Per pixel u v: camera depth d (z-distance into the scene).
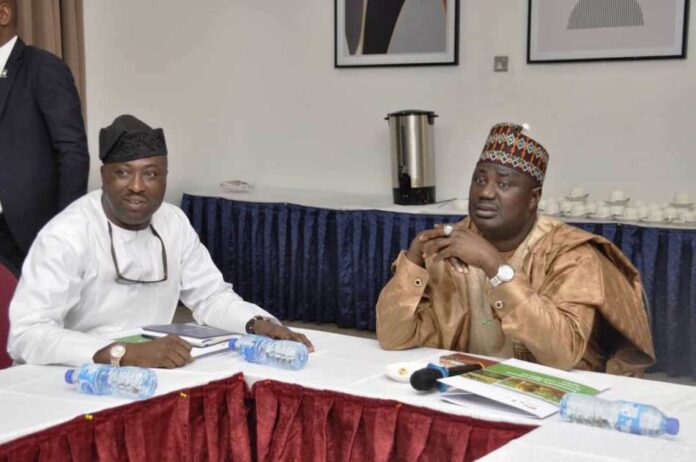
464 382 1.57
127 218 2.00
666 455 1.25
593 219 3.95
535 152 1.93
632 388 1.65
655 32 4.23
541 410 1.45
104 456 1.47
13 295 2.03
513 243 1.99
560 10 4.43
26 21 4.12
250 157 5.40
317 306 4.65
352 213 4.45
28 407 1.50
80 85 4.56
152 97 5.20
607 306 1.89
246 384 1.72
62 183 2.90
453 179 4.82
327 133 5.16
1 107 2.83
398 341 1.95
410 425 1.52
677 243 3.70
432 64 4.77
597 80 4.40
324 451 1.60
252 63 5.30
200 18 5.34
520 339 1.80
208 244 5.00
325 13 5.07
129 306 2.12
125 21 5.02
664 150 4.29
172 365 1.74
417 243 1.96
